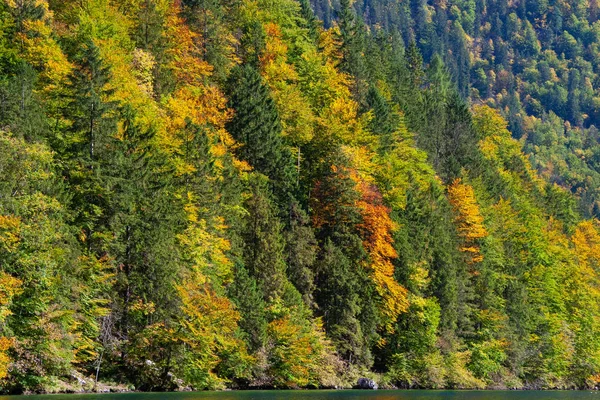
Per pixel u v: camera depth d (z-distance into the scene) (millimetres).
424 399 70438
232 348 74000
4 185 60312
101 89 76562
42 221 60000
